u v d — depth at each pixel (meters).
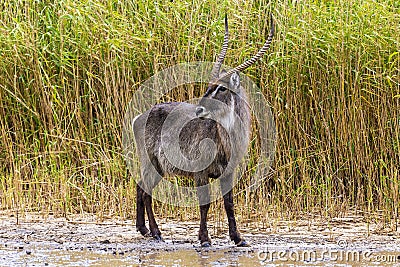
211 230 18.77
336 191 21.64
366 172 21.19
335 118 21.67
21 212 20.53
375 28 21.80
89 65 22.61
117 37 22.22
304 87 22.19
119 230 18.75
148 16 22.70
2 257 15.57
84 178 21.41
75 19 22.02
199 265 14.75
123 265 14.77
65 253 16.02
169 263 14.95
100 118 22.50
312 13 22.27
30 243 17.11
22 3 23.62
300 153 21.52
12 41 22.70
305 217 20.11
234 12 22.41
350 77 21.64
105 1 23.28
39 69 22.42
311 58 22.00
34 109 22.56
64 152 21.67
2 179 21.81
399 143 21.30
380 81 21.58
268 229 18.70
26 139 22.86
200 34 22.61
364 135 21.20
